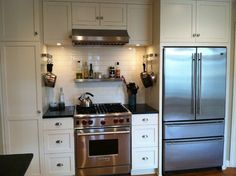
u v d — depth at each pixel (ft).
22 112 9.26
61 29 9.87
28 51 9.07
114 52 11.59
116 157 9.89
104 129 9.69
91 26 10.07
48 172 9.61
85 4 9.96
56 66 11.16
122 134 9.78
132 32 10.48
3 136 9.22
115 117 9.70
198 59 9.95
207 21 10.06
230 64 10.74
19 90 9.17
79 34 9.55
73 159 9.68
